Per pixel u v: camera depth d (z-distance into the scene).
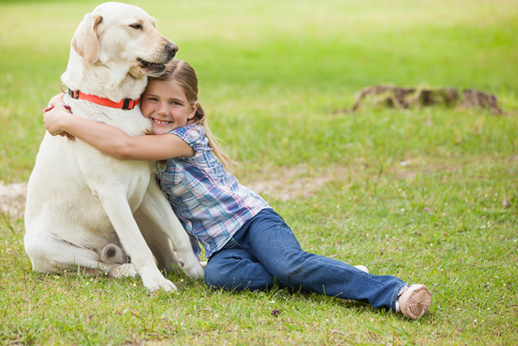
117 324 3.53
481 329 3.66
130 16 4.12
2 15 29.14
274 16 29.05
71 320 3.57
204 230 4.47
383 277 3.86
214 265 4.24
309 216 6.12
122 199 4.25
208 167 4.47
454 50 21.05
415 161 8.02
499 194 6.53
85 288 4.20
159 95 4.31
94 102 4.21
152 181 4.54
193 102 4.49
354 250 5.16
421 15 27.97
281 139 9.08
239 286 4.18
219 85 15.05
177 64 4.38
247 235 4.39
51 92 12.97
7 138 9.17
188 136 4.33
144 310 3.76
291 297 4.14
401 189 6.83
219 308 3.84
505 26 24.78
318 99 13.10
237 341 3.38
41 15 29.34
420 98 11.46
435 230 5.67
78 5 33.38
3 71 15.81
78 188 4.42
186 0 35.34
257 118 10.52
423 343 3.42
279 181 7.49
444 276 4.54
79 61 4.20
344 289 3.92
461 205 6.25
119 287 4.22
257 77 16.64
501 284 4.42
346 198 6.61
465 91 11.44
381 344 3.36
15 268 4.64
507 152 8.24
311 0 34.59
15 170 7.96
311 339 3.43
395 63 19.08
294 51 21.23
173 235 4.49
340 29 25.27
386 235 5.47
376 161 8.05
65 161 4.37
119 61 4.15
